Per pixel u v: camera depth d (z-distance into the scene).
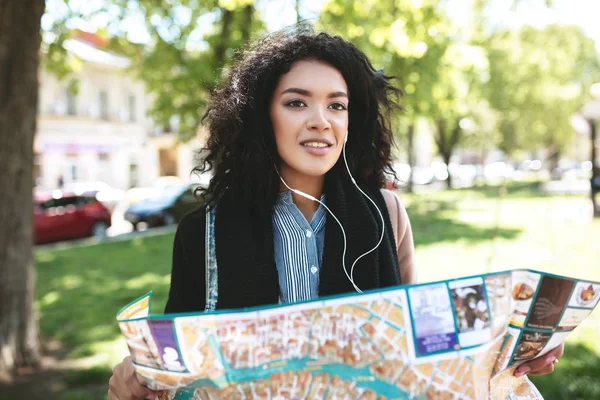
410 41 6.62
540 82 29.11
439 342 1.17
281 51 1.49
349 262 1.45
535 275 1.21
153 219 17.48
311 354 1.18
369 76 1.60
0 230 4.74
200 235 1.49
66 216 15.08
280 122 1.46
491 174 42.38
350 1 6.45
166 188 18.94
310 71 1.47
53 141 30.11
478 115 25.52
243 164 1.48
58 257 11.59
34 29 4.57
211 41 10.34
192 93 11.01
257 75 1.49
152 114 12.12
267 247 1.43
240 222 1.46
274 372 1.18
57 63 8.70
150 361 1.20
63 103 30.67
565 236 11.32
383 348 1.17
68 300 7.61
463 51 10.79
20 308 4.88
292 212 1.50
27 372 4.82
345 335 1.17
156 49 11.14
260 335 1.17
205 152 1.73
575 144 52.22
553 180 34.72
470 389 1.17
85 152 32.00
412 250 1.71
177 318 1.15
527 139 34.69
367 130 1.63
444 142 32.25
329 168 1.47
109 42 10.62
